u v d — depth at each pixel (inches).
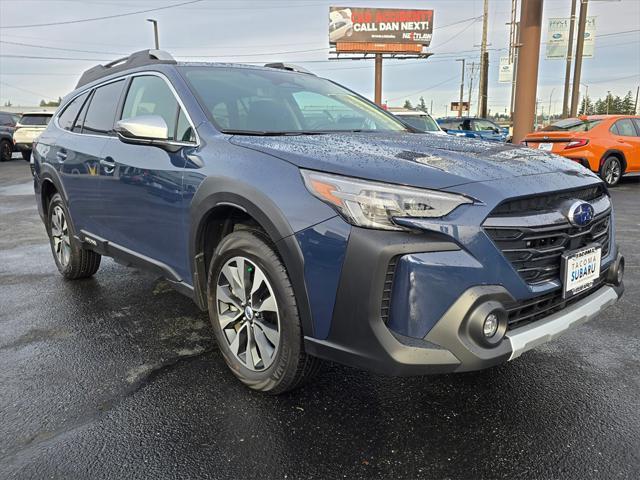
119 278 182.2
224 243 102.5
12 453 85.4
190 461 83.4
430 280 77.4
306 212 85.2
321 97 143.3
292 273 87.4
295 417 95.4
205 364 116.9
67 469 81.4
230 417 95.5
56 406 99.6
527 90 516.7
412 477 79.7
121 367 115.6
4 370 114.3
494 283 80.2
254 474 80.4
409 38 1375.5
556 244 89.4
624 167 422.9
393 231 78.7
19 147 763.4
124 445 87.5
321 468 81.7
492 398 102.1
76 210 157.1
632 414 96.2
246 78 135.6
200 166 105.7
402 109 507.5
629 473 80.1
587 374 111.5
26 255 220.1
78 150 152.6
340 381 108.3
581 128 426.6
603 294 102.2
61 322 142.3
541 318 90.0
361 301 79.9
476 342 79.1
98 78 163.9
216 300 108.0
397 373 78.9
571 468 81.4
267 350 98.3
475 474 80.3
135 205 126.7
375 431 91.3
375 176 82.0
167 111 124.0
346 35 1355.8
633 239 236.7
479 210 79.6
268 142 101.3
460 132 678.5
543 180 88.9
